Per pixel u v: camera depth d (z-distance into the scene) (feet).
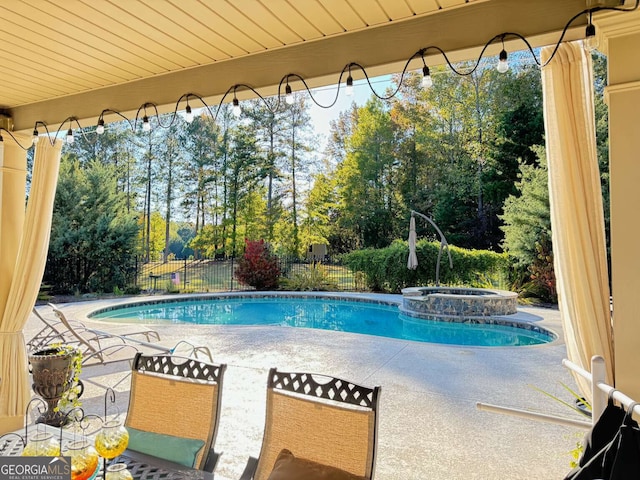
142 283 52.65
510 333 28.09
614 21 6.53
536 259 41.34
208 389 7.48
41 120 13.02
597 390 5.72
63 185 48.19
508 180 51.60
